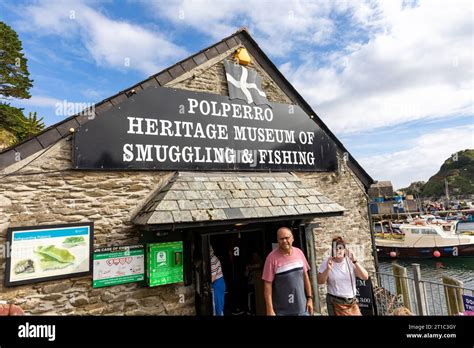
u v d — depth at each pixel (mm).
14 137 19656
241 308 6805
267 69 7020
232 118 6137
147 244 4746
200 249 5199
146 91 5246
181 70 5762
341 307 4230
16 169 4145
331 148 7520
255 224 6117
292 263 3977
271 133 6613
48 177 4344
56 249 4199
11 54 21969
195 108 5711
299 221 6426
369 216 7855
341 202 7473
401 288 6344
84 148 4566
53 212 4309
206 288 5055
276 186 5984
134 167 4941
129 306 4586
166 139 5312
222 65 6336
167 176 5297
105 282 4438
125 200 4867
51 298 4113
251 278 6695
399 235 30219
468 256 24984
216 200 4945
